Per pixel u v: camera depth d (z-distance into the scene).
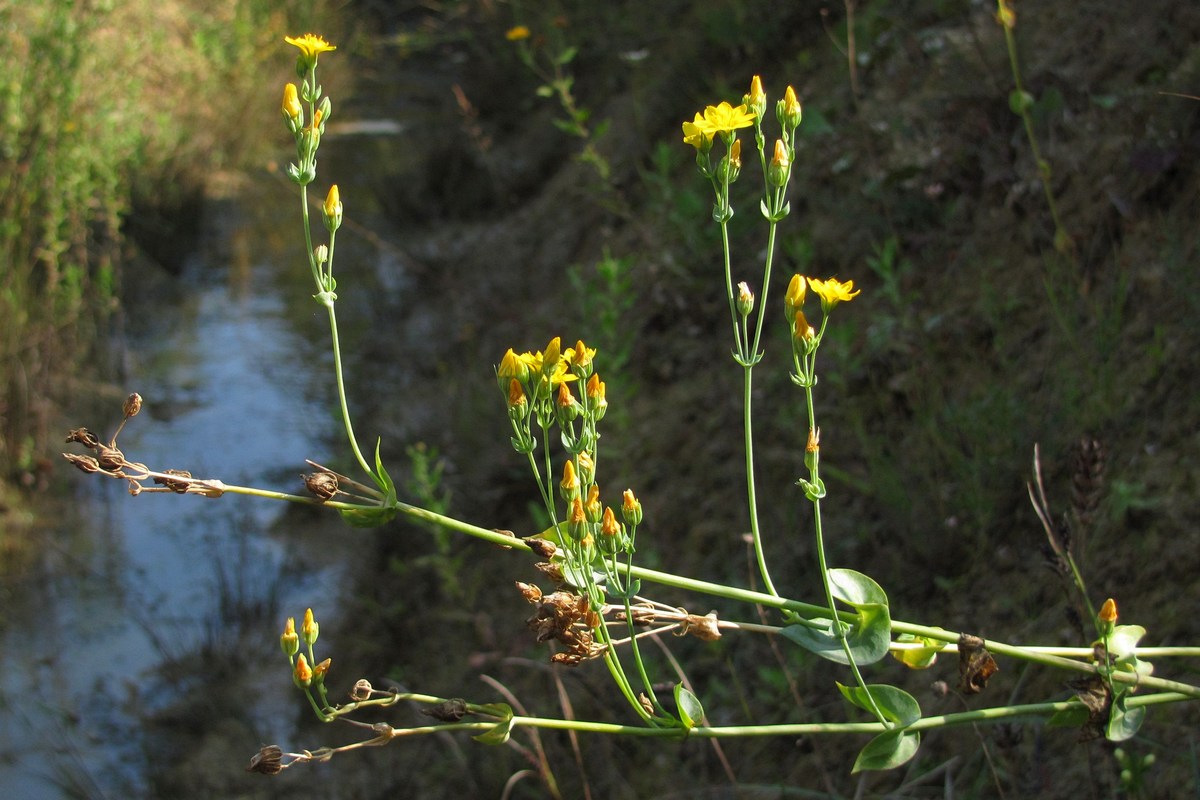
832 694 2.98
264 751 1.59
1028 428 3.12
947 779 2.50
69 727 4.16
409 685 4.05
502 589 4.20
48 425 5.84
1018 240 3.68
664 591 3.63
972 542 3.06
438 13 13.85
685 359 4.57
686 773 3.10
